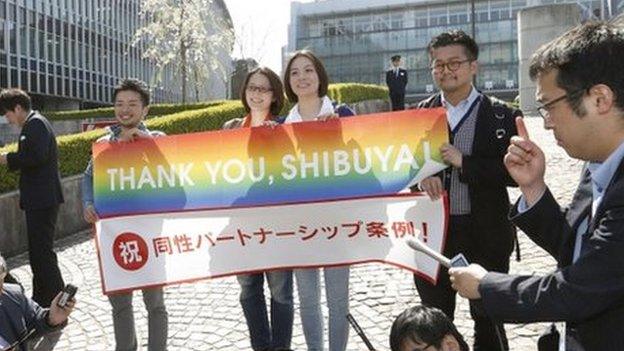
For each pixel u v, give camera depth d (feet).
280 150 11.78
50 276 17.87
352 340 14.56
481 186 10.53
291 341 13.92
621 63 4.91
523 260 19.12
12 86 120.78
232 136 11.97
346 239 11.63
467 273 5.92
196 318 16.78
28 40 126.21
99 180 12.25
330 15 248.32
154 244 12.18
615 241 4.76
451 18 228.02
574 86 5.00
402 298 17.13
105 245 12.23
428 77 231.50
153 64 177.17
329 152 11.64
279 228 11.90
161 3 105.50
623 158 5.00
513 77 214.90
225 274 11.97
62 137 31.58
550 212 6.25
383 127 11.30
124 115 12.58
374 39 240.94
